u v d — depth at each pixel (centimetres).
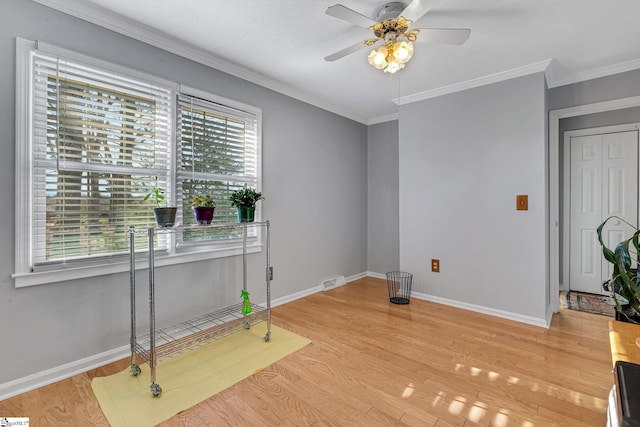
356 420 148
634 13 185
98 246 195
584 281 346
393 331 248
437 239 315
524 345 223
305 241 339
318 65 258
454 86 297
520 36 212
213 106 250
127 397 164
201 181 248
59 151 179
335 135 377
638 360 116
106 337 197
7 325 163
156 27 203
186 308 236
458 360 203
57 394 166
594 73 264
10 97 162
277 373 188
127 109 206
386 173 415
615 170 323
